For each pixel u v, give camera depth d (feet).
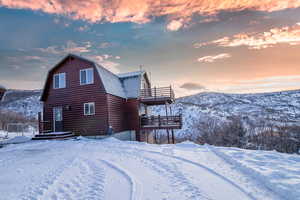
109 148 28.91
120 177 15.10
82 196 11.53
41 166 19.12
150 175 15.49
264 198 10.84
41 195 11.83
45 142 37.27
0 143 37.11
